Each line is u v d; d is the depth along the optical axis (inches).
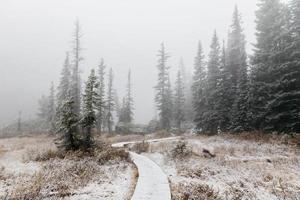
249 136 1024.2
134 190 427.5
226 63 1566.2
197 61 1971.0
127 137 1593.3
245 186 466.9
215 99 1498.5
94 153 706.2
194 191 412.8
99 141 818.2
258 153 754.8
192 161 675.4
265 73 1079.6
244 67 1310.3
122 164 646.5
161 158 765.9
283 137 893.2
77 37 1779.0
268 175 531.5
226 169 586.9
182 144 775.7
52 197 375.6
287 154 726.5
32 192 380.5
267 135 979.9
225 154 757.9
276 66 1034.1
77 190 415.5
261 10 1159.6
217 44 1664.6
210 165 622.5
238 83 1322.6
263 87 1067.9
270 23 1120.2
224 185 476.7
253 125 1176.2
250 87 1173.1
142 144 994.1
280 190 442.9
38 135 1664.6
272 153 749.9
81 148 729.6
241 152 783.1
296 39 1007.0
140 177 512.4
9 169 565.3
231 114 1349.7
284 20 1071.0
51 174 490.3
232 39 1573.6
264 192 437.1
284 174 548.1
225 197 397.4
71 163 600.1
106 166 615.8
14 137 1647.4
